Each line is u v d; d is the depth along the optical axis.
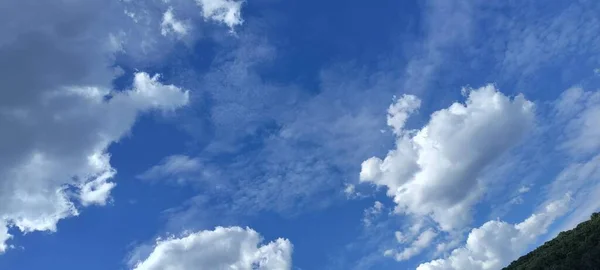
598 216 87.75
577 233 85.50
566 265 75.44
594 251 71.00
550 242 100.50
